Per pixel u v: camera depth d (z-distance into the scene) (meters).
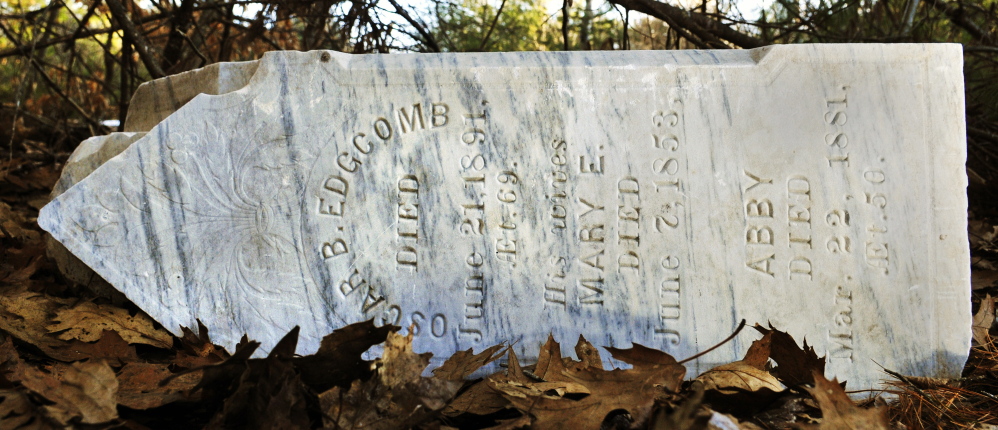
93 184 1.22
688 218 1.23
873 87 1.22
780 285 1.23
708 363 1.23
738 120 1.23
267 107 1.23
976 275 1.56
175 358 1.19
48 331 1.20
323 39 2.20
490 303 1.24
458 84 1.23
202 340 1.21
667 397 1.03
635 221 1.23
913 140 1.22
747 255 1.23
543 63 1.23
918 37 2.02
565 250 1.23
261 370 1.01
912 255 1.22
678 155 1.23
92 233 1.22
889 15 2.00
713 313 1.23
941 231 1.22
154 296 1.23
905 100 1.22
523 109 1.23
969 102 2.08
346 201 1.23
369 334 1.04
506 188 1.23
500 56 1.24
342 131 1.23
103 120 2.86
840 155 1.23
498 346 1.19
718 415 0.96
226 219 1.23
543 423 1.00
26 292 1.27
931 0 1.98
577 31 2.32
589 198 1.23
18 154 2.33
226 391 1.02
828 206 1.23
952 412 1.15
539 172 1.23
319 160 1.23
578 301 1.23
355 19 2.00
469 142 1.23
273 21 2.04
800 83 1.23
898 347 1.23
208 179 1.23
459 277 1.24
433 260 1.23
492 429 1.00
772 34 2.14
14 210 1.84
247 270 1.24
